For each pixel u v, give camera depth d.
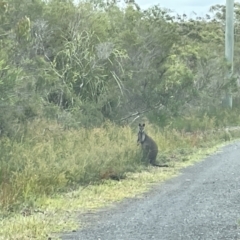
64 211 11.01
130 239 8.70
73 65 22.50
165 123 24.89
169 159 18.50
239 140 24.50
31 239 8.83
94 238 8.82
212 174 15.41
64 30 23.34
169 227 9.44
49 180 12.89
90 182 13.95
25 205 11.20
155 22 26.58
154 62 26.12
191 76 25.38
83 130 18.97
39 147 15.06
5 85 15.65
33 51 21.55
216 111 32.69
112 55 23.47
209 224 9.56
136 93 24.45
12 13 19.92
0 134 16.67
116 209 11.18
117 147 16.88
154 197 12.35
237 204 11.27
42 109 19.67
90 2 24.94
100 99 22.62
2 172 12.55
